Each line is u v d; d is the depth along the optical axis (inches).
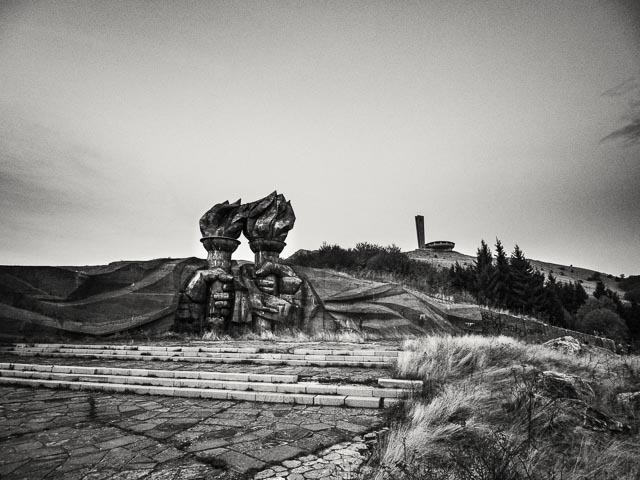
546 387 201.8
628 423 175.3
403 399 221.6
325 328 662.5
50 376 319.9
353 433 175.9
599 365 335.3
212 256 653.9
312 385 257.6
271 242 679.7
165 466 140.1
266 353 396.2
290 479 127.6
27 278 546.9
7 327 515.2
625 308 1589.6
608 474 126.0
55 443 165.8
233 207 681.0
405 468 125.0
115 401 246.5
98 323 556.4
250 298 633.6
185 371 310.8
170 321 597.6
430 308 701.9
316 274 703.1
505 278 1208.2
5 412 219.1
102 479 129.6
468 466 123.3
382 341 573.3
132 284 596.7
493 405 194.7
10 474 134.1
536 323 704.4
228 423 193.6
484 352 323.3
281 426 187.6
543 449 141.5
